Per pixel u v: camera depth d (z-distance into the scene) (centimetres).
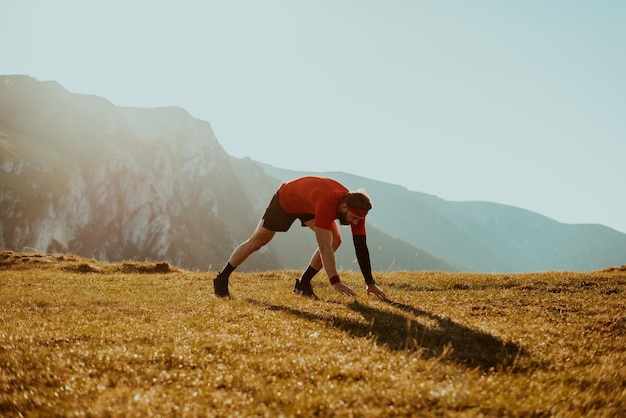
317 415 360
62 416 358
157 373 447
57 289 1126
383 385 409
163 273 1731
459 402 375
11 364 468
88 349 514
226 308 788
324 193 805
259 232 937
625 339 612
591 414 375
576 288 1085
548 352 546
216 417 354
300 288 998
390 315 720
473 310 816
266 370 457
